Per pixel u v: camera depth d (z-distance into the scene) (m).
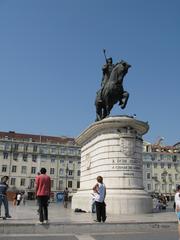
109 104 14.65
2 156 60.59
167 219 9.72
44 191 8.10
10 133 64.50
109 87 14.55
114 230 8.34
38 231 7.74
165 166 66.19
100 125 13.48
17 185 60.06
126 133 13.06
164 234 7.93
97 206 8.65
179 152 68.19
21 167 61.25
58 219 9.30
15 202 24.78
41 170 8.36
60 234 7.59
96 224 8.26
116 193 12.22
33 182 61.22
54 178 62.62
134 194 12.27
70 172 64.06
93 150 14.40
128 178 12.60
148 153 65.88
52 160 63.56
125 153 12.84
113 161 12.84
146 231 8.44
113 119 13.11
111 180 12.63
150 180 64.50
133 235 7.67
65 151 64.75
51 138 67.00
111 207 11.95
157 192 63.81
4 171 60.03
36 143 63.16
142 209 12.09
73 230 8.02
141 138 13.68
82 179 15.80
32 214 11.34
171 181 65.31
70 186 63.28
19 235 7.26
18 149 61.81
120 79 14.63
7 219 8.91
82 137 16.11
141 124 13.38
